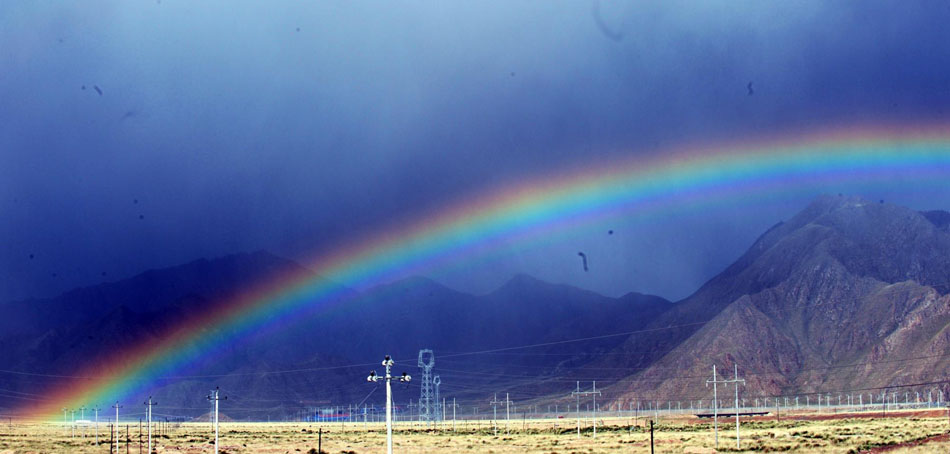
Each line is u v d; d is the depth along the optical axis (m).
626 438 152.88
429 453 123.94
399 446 142.38
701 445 123.62
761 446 117.38
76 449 139.25
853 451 106.69
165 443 158.25
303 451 134.88
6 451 133.12
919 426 158.12
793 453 107.19
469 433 193.12
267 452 134.50
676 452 113.12
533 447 133.00
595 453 116.81
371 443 154.00
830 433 143.50
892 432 141.38
